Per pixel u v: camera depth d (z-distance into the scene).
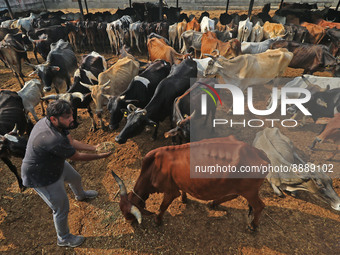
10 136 3.75
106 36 12.53
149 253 3.38
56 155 2.60
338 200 3.38
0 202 4.19
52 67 6.59
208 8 22.44
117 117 5.36
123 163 5.08
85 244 3.51
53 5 24.67
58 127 2.56
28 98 5.62
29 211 4.02
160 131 6.17
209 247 3.44
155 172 3.05
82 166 5.00
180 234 3.62
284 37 11.07
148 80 6.02
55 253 3.40
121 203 3.06
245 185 2.85
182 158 2.92
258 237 3.55
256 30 11.22
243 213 3.92
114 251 3.42
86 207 4.08
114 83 6.22
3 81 9.05
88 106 5.88
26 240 3.58
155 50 8.55
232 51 8.41
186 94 4.98
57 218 3.08
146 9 18.45
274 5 21.58
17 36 9.74
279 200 4.13
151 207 4.05
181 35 11.04
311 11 15.87
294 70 9.75
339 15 15.37
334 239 3.51
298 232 3.62
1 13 18.59
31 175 2.64
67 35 12.06
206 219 3.84
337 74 7.84
